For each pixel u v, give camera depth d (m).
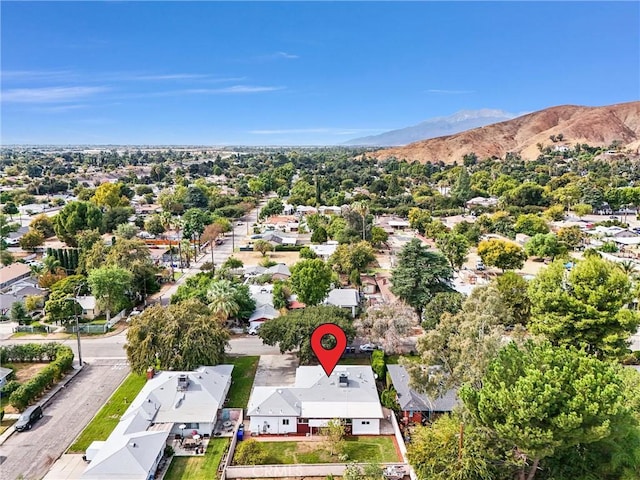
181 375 47.38
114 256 81.31
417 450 34.50
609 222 141.12
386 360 57.06
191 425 42.88
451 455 33.25
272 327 55.41
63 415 45.81
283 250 120.88
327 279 71.06
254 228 145.12
